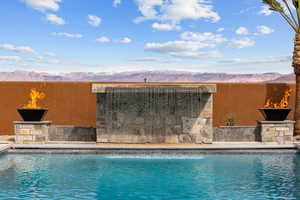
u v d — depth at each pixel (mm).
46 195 7383
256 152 11984
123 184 8250
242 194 7434
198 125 13062
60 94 16625
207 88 12719
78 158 11297
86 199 7145
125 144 13047
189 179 8680
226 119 15461
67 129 13797
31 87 16562
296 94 15992
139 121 13188
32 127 12992
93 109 16672
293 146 12188
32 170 9617
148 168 9883
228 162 10641
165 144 13039
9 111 16469
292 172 9320
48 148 12188
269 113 13219
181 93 13102
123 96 13188
